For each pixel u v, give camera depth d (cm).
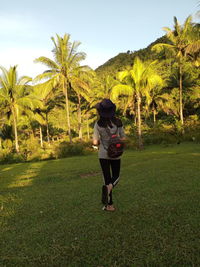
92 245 289
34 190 657
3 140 2892
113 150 348
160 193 497
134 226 334
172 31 2419
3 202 529
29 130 3997
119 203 443
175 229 317
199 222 335
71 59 2489
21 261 262
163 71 4072
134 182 631
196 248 269
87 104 4069
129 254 264
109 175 365
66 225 354
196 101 3841
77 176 902
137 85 2083
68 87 2764
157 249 271
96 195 522
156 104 3772
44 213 423
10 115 2605
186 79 3406
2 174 1121
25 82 2456
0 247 299
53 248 287
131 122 3862
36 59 2381
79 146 2098
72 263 253
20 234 336
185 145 1995
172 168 829
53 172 1062
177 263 244
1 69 2358
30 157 2055
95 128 360
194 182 582
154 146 2273
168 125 3178
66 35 2423
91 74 2612
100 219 367
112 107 362
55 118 5291
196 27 2067
